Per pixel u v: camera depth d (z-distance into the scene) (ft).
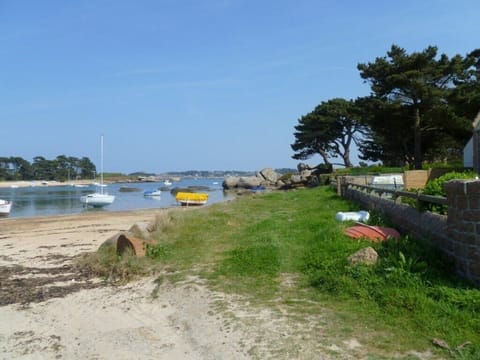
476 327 17.58
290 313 21.18
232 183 266.98
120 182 598.34
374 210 43.93
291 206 68.54
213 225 47.93
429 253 25.16
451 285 21.39
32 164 576.20
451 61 123.03
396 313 19.56
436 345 16.62
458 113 116.67
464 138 124.16
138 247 35.63
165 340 20.59
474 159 80.12
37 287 31.76
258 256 31.86
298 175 217.56
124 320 23.71
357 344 17.30
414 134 134.82
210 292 25.72
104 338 21.35
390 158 175.52
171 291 27.22
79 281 32.99
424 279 22.16
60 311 25.96
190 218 50.42
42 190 361.30
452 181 23.47
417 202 30.17
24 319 24.84
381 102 125.80
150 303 26.05
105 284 31.42
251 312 21.91
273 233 40.55
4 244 57.41
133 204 166.91
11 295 29.78
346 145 212.64
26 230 77.15
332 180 116.06
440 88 123.75
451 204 23.59
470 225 21.53
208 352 18.62
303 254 31.96
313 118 208.64
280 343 18.15
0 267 40.45
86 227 79.05
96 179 603.26
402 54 126.72
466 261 21.86
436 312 19.02
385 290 21.42
